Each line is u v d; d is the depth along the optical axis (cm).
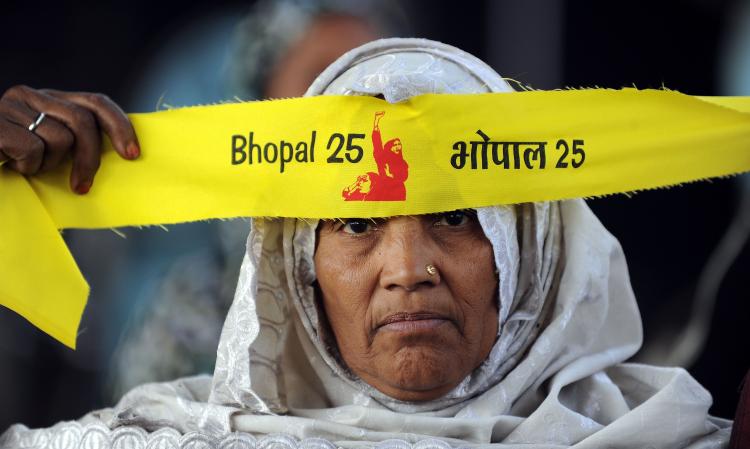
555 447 654
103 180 708
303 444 654
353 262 665
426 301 652
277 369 697
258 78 1112
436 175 659
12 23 1575
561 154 669
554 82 1438
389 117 664
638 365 725
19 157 687
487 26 1452
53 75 1588
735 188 1328
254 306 674
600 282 704
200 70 1541
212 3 1565
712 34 1416
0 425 1426
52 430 707
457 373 668
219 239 1060
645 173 672
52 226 702
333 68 700
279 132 679
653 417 666
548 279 706
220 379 685
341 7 1105
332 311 679
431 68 686
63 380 1439
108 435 680
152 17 1583
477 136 664
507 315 688
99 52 1583
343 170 664
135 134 705
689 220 1357
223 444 663
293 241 688
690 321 939
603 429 663
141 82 1565
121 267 1412
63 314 695
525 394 695
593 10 1430
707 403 685
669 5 1415
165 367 1017
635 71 1438
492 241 662
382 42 702
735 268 910
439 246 661
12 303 689
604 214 1372
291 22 1098
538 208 682
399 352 656
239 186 686
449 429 666
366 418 671
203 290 1037
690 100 672
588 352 710
